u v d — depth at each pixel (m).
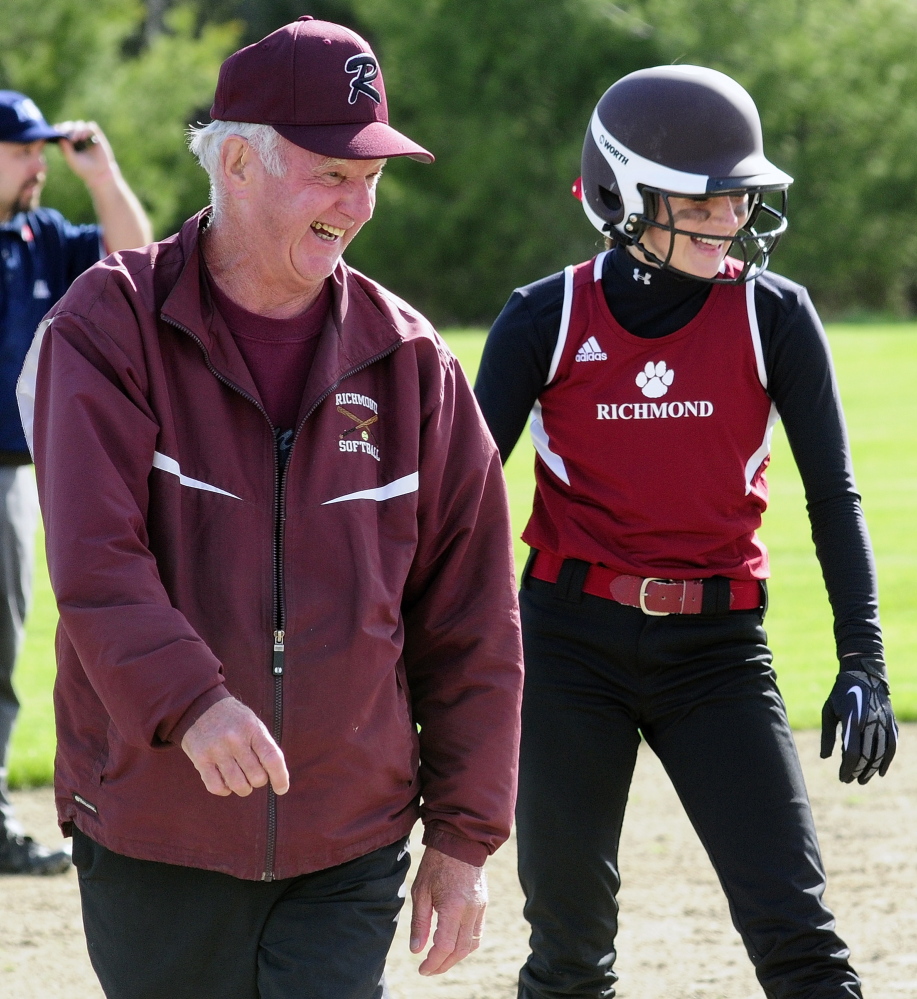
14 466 9.52
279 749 4.40
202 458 4.80
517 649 5.25
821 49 74.56
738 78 73.81
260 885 4.88
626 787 6.36
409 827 5.17
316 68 4.74
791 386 6.26
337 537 4.87
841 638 6.12
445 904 5.10
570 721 6.27
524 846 6.33
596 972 6.34
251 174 4.82
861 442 29.08
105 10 63.97
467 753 5.12
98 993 7.90
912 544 20.03
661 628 6.26
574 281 6.47
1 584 9.50
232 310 4.96
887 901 9.00
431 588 5.23
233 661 4.73
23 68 62.53
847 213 73.38
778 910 5.91
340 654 4.81
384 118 4.89
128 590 4.42
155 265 4.89
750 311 6.27
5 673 9.70
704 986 7.93
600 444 6.36
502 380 6.48
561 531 6.43
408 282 75.25
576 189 6.84
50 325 4.79
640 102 6.25
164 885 4.85
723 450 6.29
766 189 6.18
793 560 19.28
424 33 74.25
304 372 5.01
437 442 5.14
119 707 4.34
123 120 64.31
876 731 5.92
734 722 6.16
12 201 9.68
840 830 10.30
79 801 4.89
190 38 70.00
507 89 74.56
